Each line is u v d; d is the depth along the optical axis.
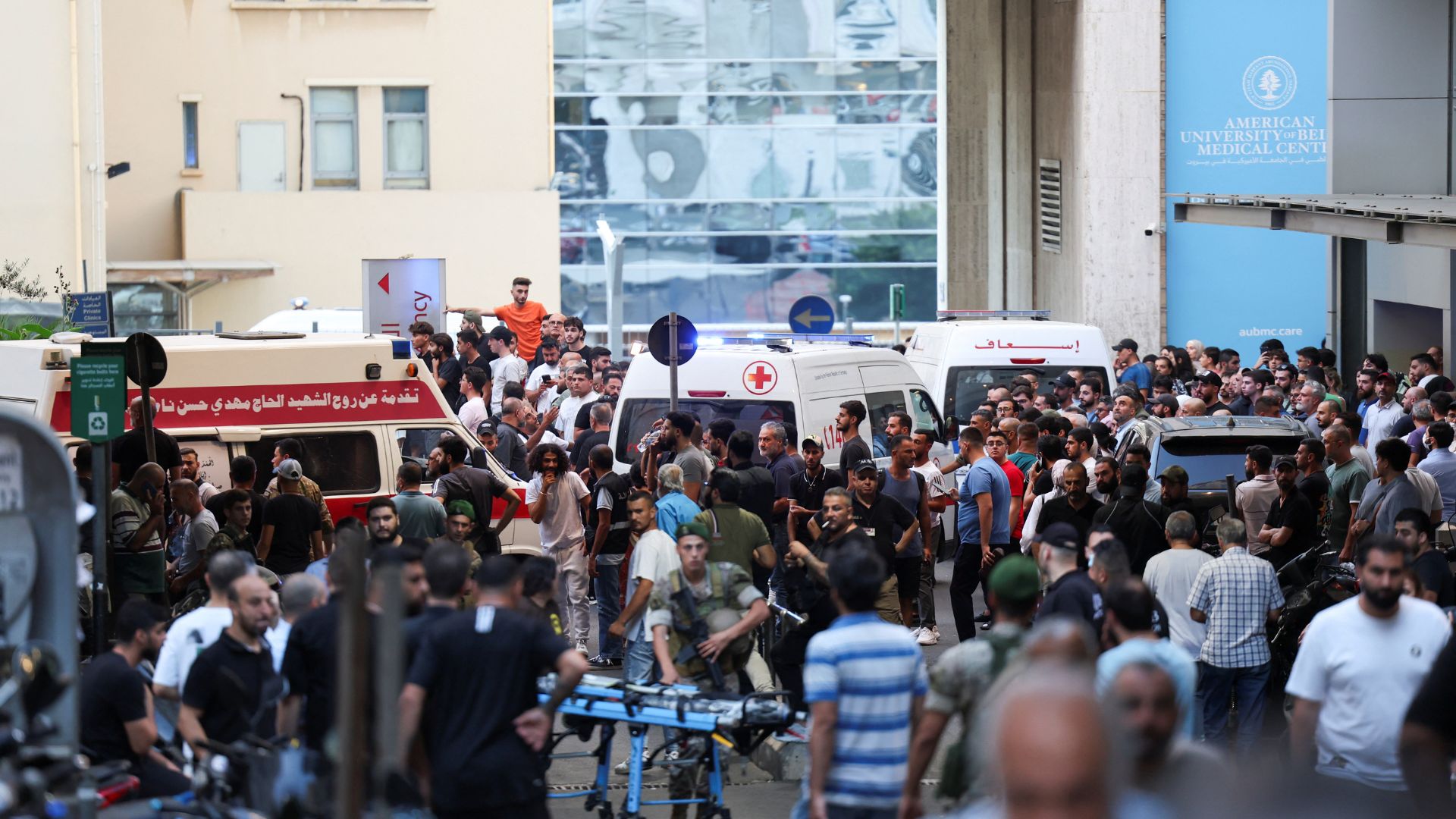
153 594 23.42
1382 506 22.48
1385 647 13.01
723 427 27.86
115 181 76.69
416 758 12.62
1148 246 55.00
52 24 53.31
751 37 92.56
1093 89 54.94
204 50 76.94
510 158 78.62
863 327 94.06
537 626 12.77
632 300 93.56
